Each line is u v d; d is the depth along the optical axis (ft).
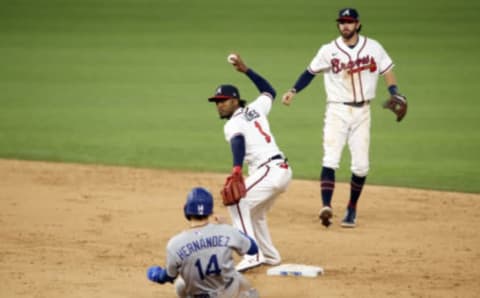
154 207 142.92
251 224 107.55
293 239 124.98
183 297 88.02
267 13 455.22
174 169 172.76
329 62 132.57
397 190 156.56
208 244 84.53
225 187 103.81
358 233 128.36
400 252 117.70
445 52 342.44
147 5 479.82
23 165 175.63
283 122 224.53
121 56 338.34
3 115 232.32
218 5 482.69
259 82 115.03
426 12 450.71
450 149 192.75
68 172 169.48
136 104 249.55
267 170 107.96
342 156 189.98
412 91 268.00
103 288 100.99
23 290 99.81
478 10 453.99
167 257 84.58
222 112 109.09
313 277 105.91
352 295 98.68
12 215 136.98
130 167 174.19
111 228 129.90
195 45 365.40
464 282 103.96
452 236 126.31
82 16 440.86
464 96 259.19
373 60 131.64
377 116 234.17
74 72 303.48
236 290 85.97
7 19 427.74
